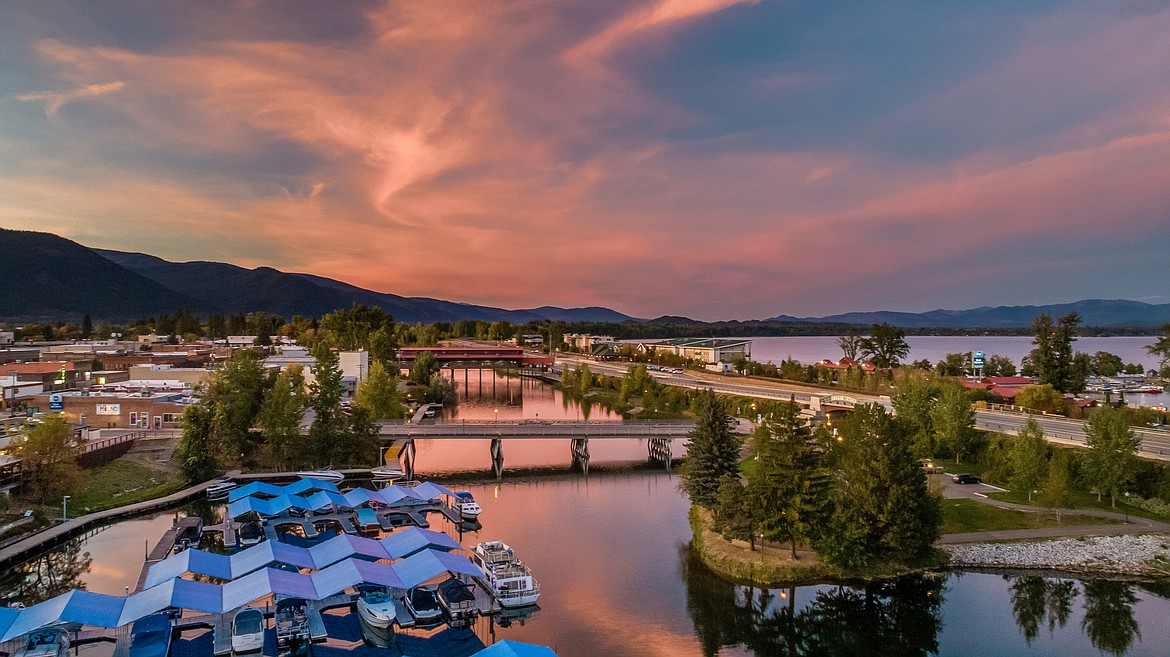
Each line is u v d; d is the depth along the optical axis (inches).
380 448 4835.1
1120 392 6407.5
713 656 2004.2
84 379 6348.4
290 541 3061.0
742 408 5974.4
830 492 2652.6
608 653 2015.3
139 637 2014.0
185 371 6254.9
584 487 4106.8
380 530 3228.3
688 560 2773.1
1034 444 3164.4
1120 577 2509.8
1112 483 3024.1
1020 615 2252.7
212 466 4003.4
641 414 6565.0
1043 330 6028.5
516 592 2303.2
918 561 2561.5
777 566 2534.5
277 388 4384.8
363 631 2139.5
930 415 4065.0
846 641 2098.9
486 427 4859.7
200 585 2130.9
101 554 2790.4
